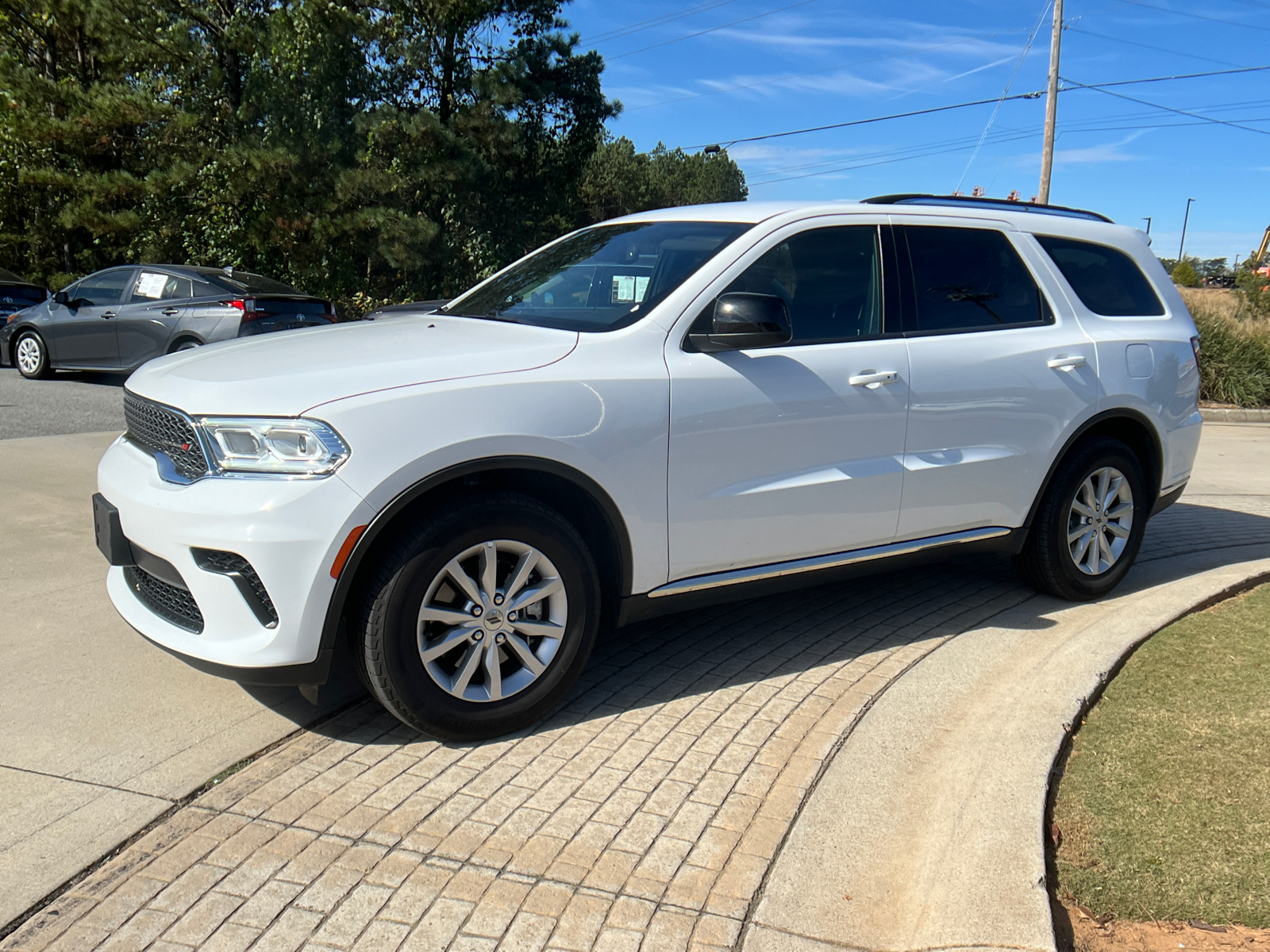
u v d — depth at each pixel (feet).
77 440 26.76
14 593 14.85
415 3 75.15
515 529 10.44
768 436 12.04
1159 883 8.38
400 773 10.01
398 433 9.71
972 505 14.20
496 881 8.25
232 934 7.55
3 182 70.33
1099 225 16.56
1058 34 80.59
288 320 38.58
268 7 73.36
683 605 12.13
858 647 13.73
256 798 9.45
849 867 8.55
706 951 7.50
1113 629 14.26
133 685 11.87
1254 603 15.88
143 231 70.23
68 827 8.86
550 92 83.76
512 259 85.20
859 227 13.52
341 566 9.54
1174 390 16.47
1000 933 7.58
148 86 68.85
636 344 11.37
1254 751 10.64
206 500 9.56
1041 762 10.12
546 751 10.54
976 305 14.40
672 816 9.30
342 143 69.82
